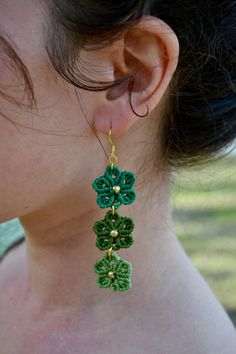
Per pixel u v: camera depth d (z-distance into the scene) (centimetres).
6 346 43
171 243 41
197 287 41
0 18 34
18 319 43
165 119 39
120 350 38
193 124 39
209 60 38
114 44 34
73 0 33
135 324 39
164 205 40
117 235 35
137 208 39
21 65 34
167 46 35
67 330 40
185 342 38
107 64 35
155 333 38
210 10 37
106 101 36
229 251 112
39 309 42
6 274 47
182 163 41
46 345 41
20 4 34
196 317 39
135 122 37
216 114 39
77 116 35
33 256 42
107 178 35
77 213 39
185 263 41
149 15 35
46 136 35
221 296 99
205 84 38
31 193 36
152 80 35
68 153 36
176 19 36
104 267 35
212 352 38
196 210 122
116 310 39
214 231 118
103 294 40
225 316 40
